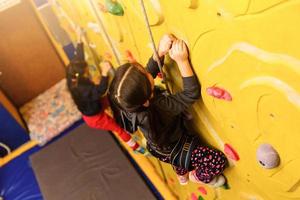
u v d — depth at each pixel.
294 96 0.52
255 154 0.75
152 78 0.86
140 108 0.84
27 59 2.53
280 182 0.72
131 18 0.94
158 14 0.77
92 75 2.21
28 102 2.78
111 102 0.98
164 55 0.88
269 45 0.51
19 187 2.34
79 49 1.83
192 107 0.92
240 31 0.55
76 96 1.42
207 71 0.72
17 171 2.44
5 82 2.55
